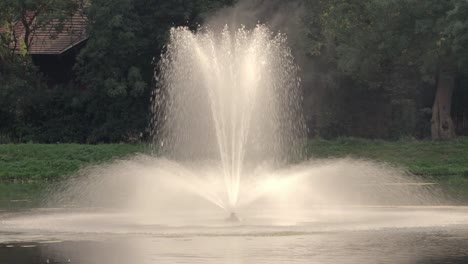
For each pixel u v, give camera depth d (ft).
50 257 131.54
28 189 289.53
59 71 435.94
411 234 155.02
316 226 167.94
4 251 137.69
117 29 386.11
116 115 409.90
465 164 364.58
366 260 127.24
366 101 425.28
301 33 390.83
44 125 418.10
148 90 405.80
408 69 411.34
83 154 363.35
